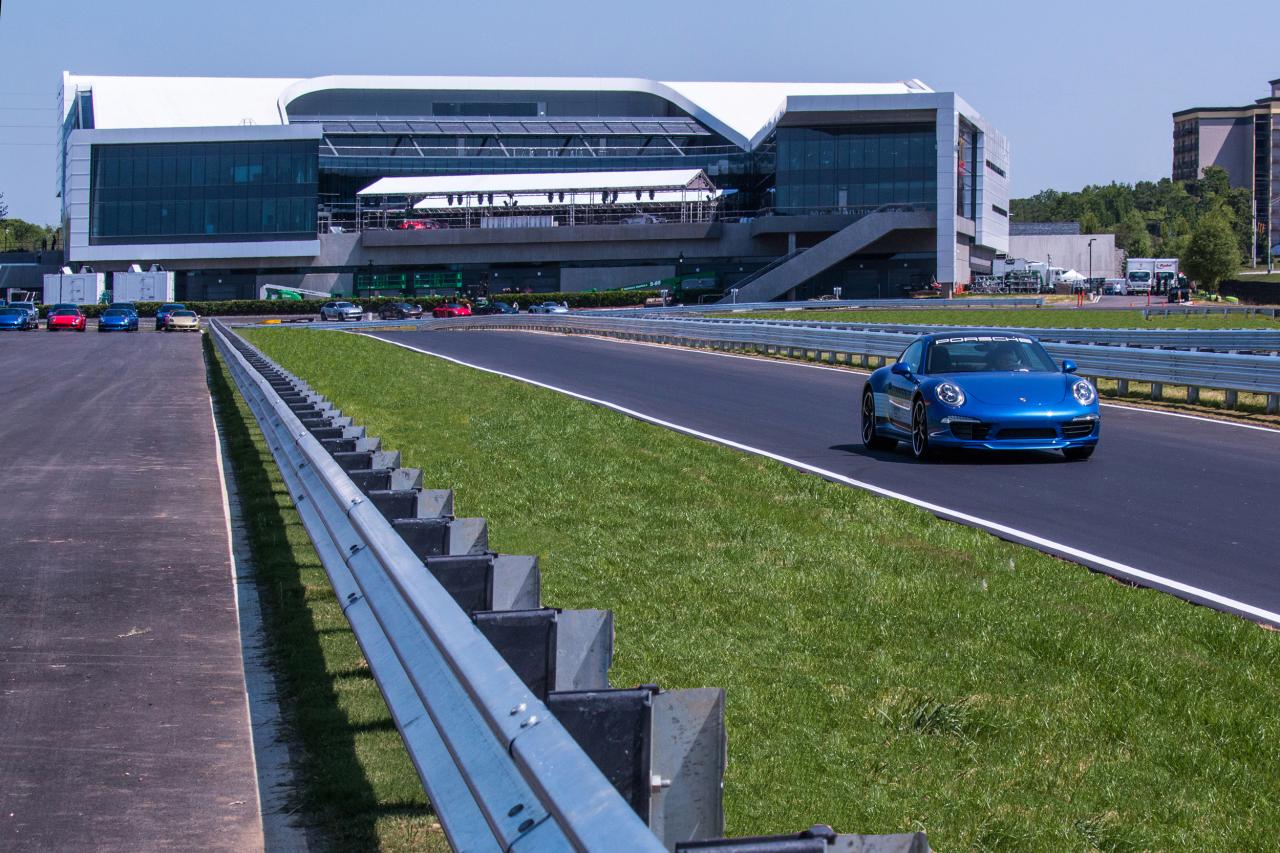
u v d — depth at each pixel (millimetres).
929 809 4504
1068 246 138750
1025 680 5984
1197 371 19391
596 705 2682
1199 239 125438
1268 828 4359
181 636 6664
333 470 6430
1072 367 14258
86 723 5285
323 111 116000
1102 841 4238
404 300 92938
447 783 3139
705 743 2738
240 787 4586
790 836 2160
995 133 111125
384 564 4414
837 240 90750
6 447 14859
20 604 7336
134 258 97688
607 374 26031
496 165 108188
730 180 108688
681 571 8156
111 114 103750
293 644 6441
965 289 98375
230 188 97875
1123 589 7621
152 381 26406
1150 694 5754
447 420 17062
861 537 9250
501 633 3363
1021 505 10703
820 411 18719
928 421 13289
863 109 90438
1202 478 12148
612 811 2143
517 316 59250
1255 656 6281
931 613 7094
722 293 96688
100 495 11352
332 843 4090
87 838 4117
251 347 21625
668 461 13062
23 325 65125
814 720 5430
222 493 11500
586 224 98938
